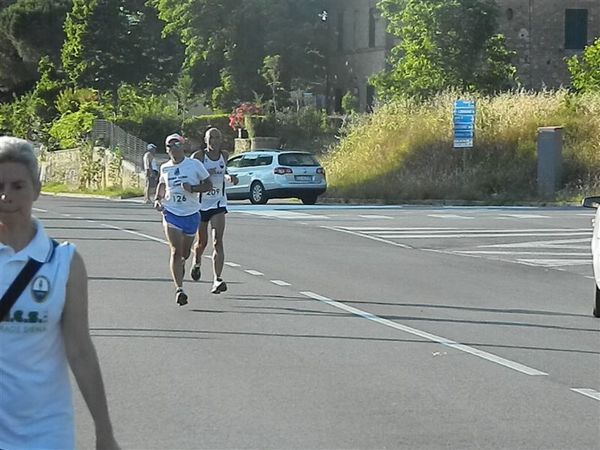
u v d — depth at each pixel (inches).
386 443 315.6
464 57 2007.9
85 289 182.1
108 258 800.3
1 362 177.2
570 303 615.8
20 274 176.9
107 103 2512.3
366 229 1074.1
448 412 354.6
